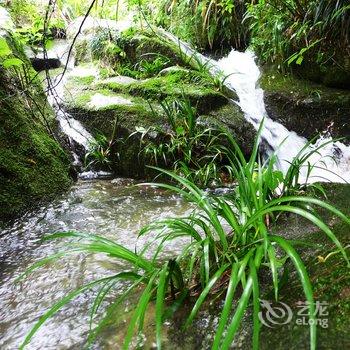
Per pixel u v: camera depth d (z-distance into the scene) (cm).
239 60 584
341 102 437
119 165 400
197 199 181
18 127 336
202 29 637
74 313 181
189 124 399
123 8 670
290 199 158
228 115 437
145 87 454
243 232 168
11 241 260
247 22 612
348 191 231
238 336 137
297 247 180
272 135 450
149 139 394
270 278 164
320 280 146
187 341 145
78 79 489
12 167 307
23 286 210
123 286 197
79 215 298
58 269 224
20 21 544
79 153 410
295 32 481
